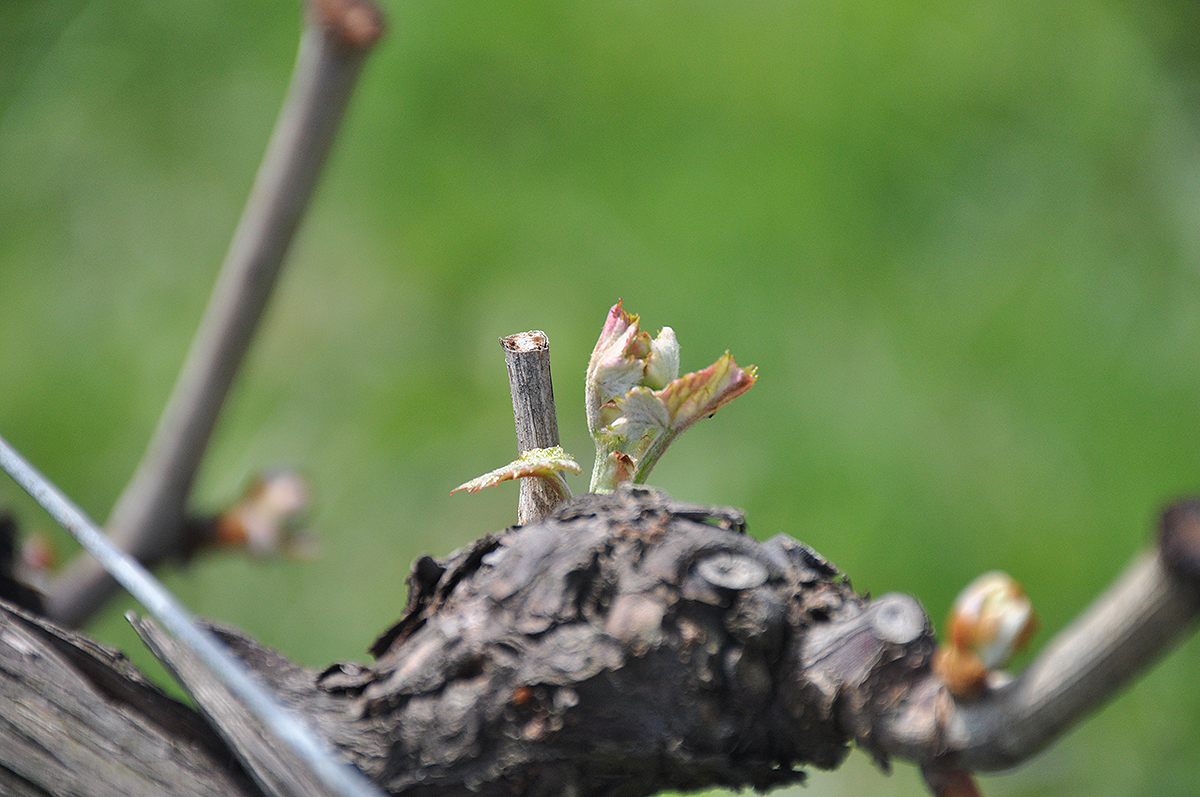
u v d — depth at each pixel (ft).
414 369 7.23
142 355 7.33
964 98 7.96
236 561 6.43
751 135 7.87
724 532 3.12
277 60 8.32
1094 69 7.98
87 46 8.41
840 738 3.10
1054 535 6.56
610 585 3.11
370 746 3.12
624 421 3.17
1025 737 3.02
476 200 7.72
